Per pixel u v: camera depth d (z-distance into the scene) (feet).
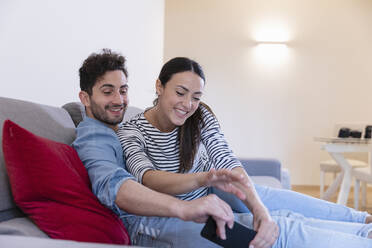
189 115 3.74
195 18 17.21
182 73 3.60
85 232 2.67
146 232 3.43
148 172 3.37
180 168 4.00
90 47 6.95
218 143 4.09
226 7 17.16
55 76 5.65
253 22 17.08
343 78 16.83
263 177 7.43
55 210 2.64
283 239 2.99
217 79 17.12
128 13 9.32
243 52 17.10
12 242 1.72
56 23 5.63
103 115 3.55
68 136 3.71
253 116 17.02
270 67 16.99
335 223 3.63
